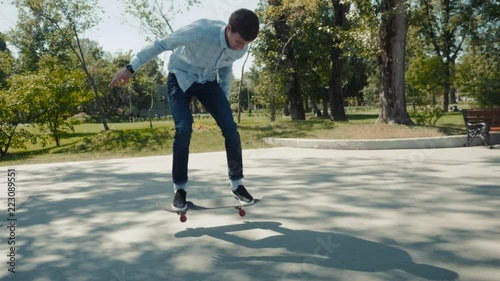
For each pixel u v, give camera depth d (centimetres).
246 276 254
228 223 376
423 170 643
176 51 352
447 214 379
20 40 2550
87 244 328
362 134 1177
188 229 361
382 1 1346
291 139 1155
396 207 411
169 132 1367
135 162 944
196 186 580
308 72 3219
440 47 4112
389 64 1367
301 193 497
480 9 3591
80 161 1043
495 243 295
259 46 2367
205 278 253
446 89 2934
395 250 289
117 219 404
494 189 482
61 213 439
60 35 1905
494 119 1002
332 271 256
